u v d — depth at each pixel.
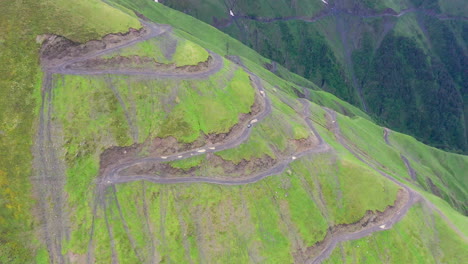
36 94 111.19
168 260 103.00
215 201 112.19
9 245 95.88
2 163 102.19
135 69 125.12
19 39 114.00
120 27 128.38
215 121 124.12
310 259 113.62
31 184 103.12
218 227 109.25
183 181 113.69
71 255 99.25
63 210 103.38
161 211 108.31
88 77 117.44
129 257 101.19
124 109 117.38
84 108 113.25
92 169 109.06
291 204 118.94
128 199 107.56
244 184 117.75
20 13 116.81
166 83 125.81
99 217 104.19
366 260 117.69
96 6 129.25
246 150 123.19
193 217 109.00
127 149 113.75
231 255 107.12
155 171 113.25
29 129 107.31
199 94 128.00
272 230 113.44
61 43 117.50
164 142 117.12
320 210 122.12
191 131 120.12
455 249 122.56
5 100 107.94
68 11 122.62
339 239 120.19
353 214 123.62
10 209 99.31
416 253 121.38
